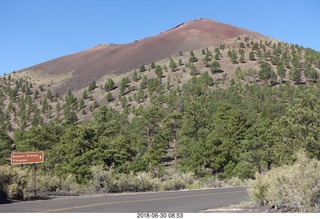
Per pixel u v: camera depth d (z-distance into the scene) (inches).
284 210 428.8
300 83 3754.9
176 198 719.1
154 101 3331.7
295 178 401.4
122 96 4092.0
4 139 1900.8
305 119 932.6
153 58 6628.9
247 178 1491.1
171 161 2155.5
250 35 7568.9
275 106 2434.8
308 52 4712.1
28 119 4092.0
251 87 3154.5
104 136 1734.7
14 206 576.7
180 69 4640.8
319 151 858.8
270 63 4717.0
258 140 1502.2
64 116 3949.3
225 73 4318.4
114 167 1355.8
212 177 1493.6
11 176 701.3
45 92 5866.1
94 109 4013.3
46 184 917.8
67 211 507.2
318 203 396.8
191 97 3161.9
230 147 1648.6
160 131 2084.2
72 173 1177.4
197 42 7160.4
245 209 482.3
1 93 5506.9
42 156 739.4
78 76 6934.1
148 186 1076.5
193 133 2021.4
